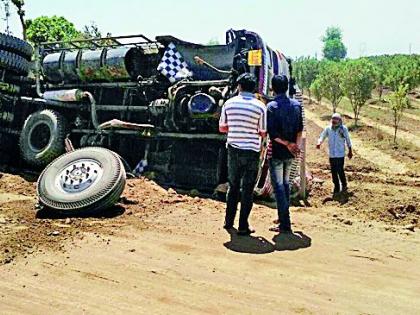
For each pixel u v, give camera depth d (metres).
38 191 7.37
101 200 7.02
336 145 10.74
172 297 4.28
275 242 6.12
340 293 4.53
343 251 5.91
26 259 5.09
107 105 10.80
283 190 6.67
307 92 48.44
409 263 5.57
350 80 29.53
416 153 20.44
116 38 10.32
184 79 9.84
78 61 10.86
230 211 6.55
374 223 7.77
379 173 15.66
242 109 6.24
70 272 4.79
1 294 4.24
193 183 9.66
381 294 4.55
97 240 5.82
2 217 6.82
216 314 3.97
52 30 24.77
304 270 5.12
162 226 6.58
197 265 5.12
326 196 10.57
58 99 10.80
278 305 4.19
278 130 6.59
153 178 9.78
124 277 4.70
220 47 9.95
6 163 11.60
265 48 9.52
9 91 11.52
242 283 4.67
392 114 34.84
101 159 7.61
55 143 10.39
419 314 4.13
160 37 10.08
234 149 6.26
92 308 4.02
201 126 9.46
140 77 10.30
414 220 8.20
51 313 3.91
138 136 10.16
